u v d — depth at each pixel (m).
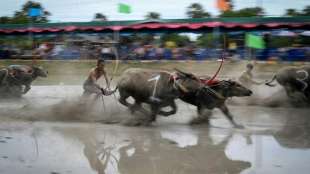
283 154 8.03
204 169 7.24
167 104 10.25
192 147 8.55
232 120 10.35
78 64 24.50
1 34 26.89
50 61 25.42
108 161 7.71
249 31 23.28
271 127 10.30
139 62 23.92
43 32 26.28
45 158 7.86
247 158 7.80
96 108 12.25
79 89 17.91
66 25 25.52
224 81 10.40
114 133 9.75
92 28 24.98
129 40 26.62
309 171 7.03
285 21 22.47
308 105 13.18
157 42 26.67
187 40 27.91
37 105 13.18
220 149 8.39
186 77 10.26
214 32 23.27
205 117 10.55
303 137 9.31
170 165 7.47
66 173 7.06
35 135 9.58
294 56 22.64
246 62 22.38
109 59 24.66
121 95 10.84
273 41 24.19
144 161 7.70
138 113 10.77
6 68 14.85
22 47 27.84
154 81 10.27
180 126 10.43
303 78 12.94
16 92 14.95
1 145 8.73
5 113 11.96
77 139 9.24
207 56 23.77
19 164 7.48
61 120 11.19
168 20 23.95
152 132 9.82
